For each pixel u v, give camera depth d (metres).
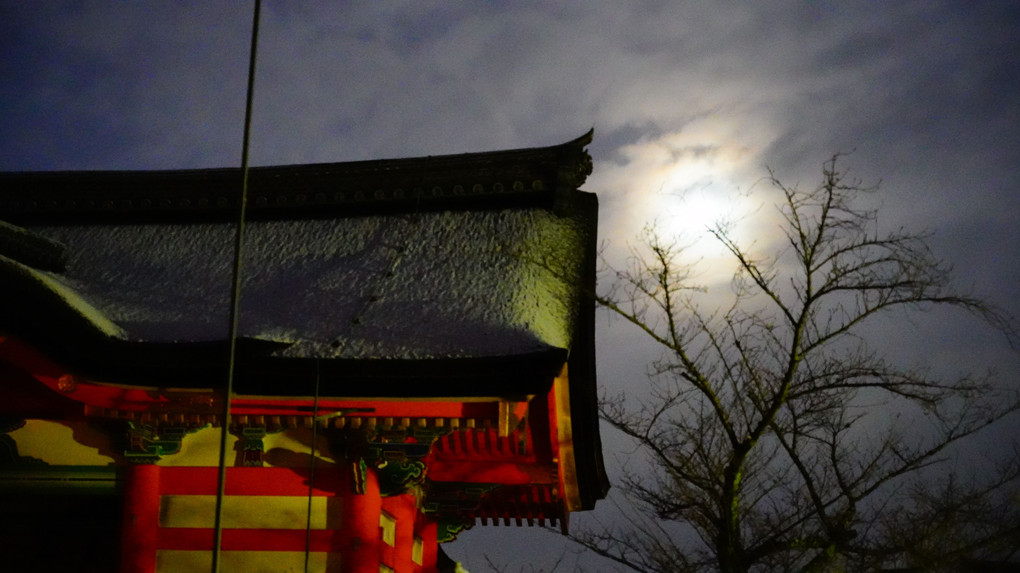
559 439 21.05
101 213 23.44
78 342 15.83
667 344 12.60
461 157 22.59
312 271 20.62
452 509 22.58
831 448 12.95
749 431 12.58
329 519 16.50
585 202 21.83
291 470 16.72
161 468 16.80
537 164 22.19
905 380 12.30
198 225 22.89
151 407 16.41
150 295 20.20
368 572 16.12
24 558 18.45
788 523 12.52
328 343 17.39
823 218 12.81
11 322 15.74
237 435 16.88
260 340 15.74
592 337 20.52
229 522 16.50
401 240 21.31
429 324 17.91
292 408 16.33
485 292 18.95
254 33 10.16
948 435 12.40
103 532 18.61
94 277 21.14
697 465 12.59
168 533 16.47
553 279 19.62
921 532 11.69
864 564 11.88
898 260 12.47
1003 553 11.48
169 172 23.62
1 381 17.11
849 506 12.36
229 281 20.61
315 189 22.80
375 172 22.77
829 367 12.78
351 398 16.06
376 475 16.77
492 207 21.98
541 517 24.69
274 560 16.34
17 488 16.97
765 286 12.59
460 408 16.16
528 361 15.76
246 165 10.08
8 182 23.81
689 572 12.27
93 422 17.03
